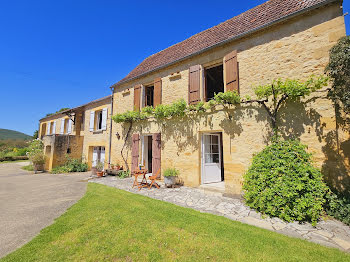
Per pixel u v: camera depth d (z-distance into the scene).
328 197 3.77
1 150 22.91
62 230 3.14
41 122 19.12
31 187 7.04
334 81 3.72
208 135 6.95
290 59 4.85
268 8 6.19
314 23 4.58
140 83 9.02
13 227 3.37
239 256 2.44
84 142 12.55
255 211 4.13
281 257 2.41
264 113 5.10
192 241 2.80
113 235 2.98
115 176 9.10
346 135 3.94
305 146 4.16
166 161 7.36
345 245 2.75
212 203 4.72
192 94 6.76
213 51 6.48
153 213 3.90
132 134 8.94
